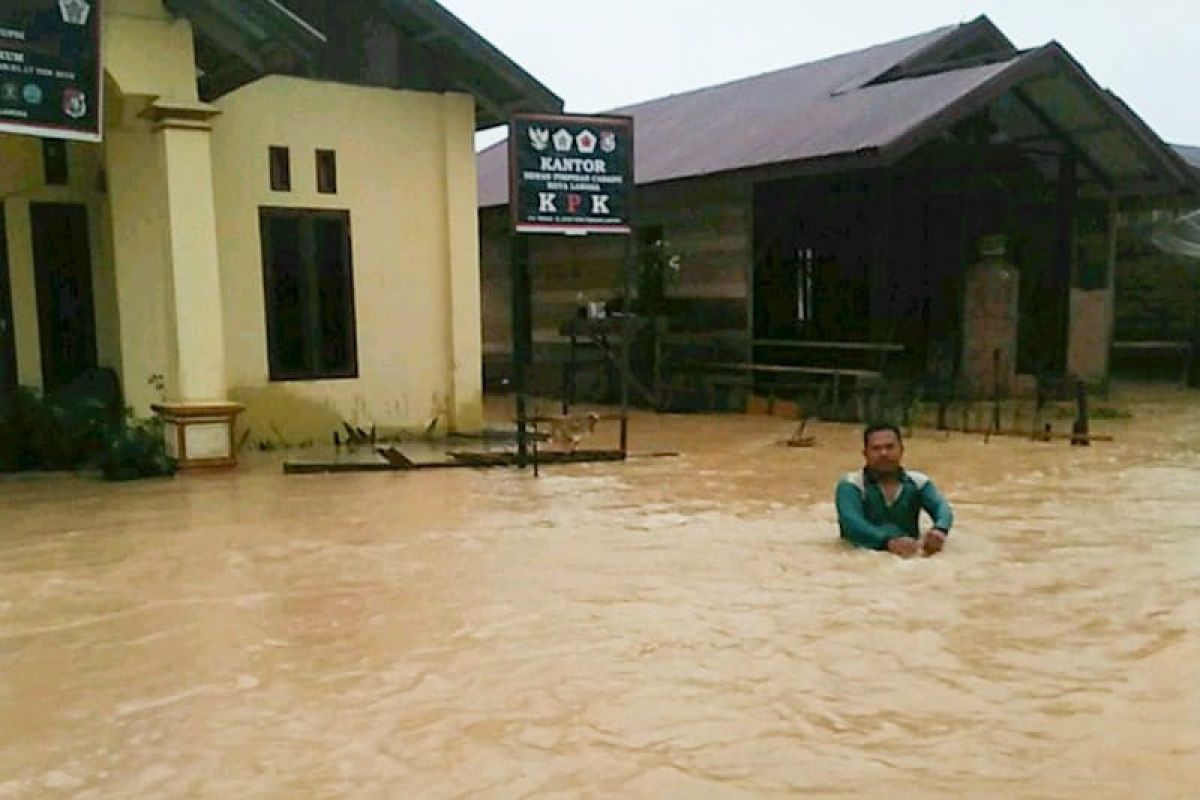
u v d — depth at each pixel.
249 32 10.32
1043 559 6.67
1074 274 18.03
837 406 15.31
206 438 10.69
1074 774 3.61
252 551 7.09
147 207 11.69
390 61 12.95
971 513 8.19
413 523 8.01
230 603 5.83
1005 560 6.66
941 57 18.67
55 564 6.79
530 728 4.07
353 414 12.87
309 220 12.49
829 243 17.78
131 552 7.10
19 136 12.18
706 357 17.44
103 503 8.99
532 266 21.20
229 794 3.56
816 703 4.28
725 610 5.61
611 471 10.62
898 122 14.12
